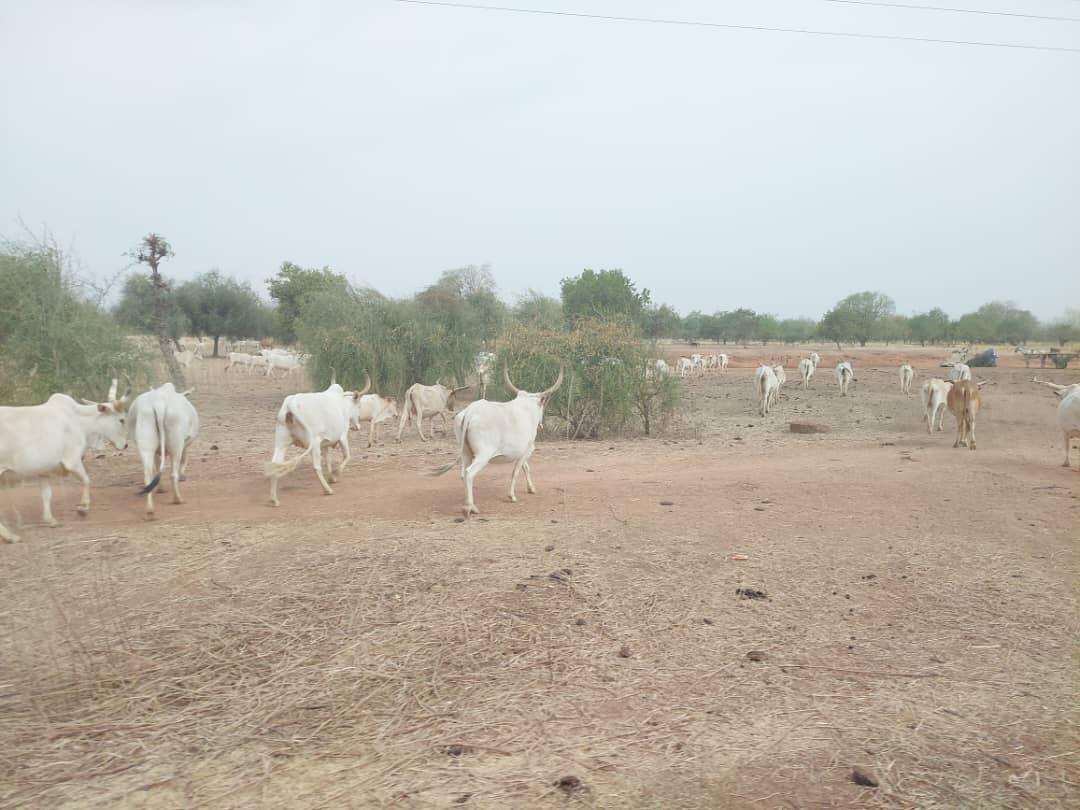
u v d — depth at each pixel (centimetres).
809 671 493
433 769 374
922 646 535
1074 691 467
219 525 829
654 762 382
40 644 516
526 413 938
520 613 575
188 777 366
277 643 520
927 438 1647
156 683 463
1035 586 658
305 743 399
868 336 6788
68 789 355
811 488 1044
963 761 387
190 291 4847
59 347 1600
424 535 788
